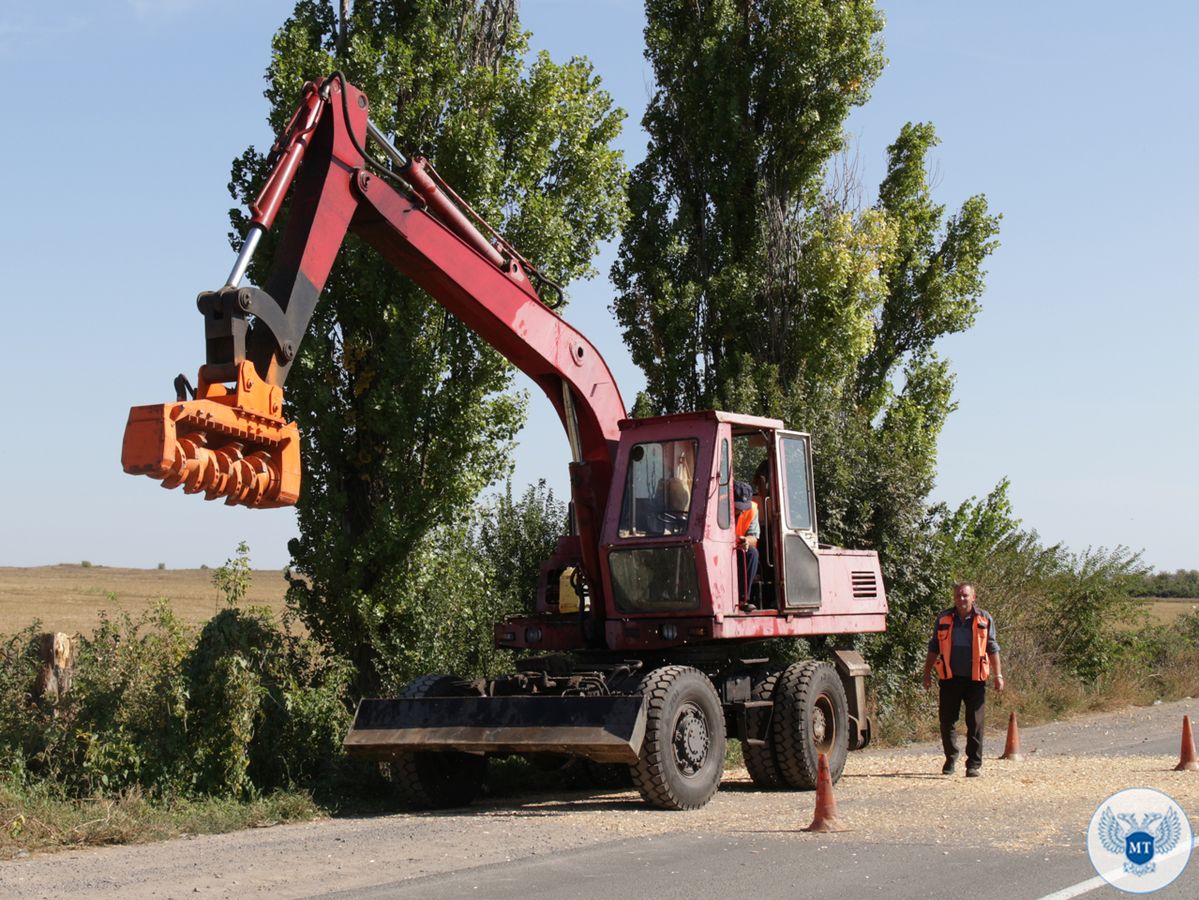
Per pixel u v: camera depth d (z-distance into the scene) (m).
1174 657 30.06
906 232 27.94
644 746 11.59
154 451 8.63
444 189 12.96
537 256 15.66
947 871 8.48
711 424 13.20
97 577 113.31
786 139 24.59
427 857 9.35
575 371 13.62
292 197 11.16
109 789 11.78
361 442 15.47
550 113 16.09
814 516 14.67
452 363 15.53
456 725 12.01
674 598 13.00
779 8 24.28
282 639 13.96
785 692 13.73
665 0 25.62
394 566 15.07
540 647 13.67
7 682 12.91
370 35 15.88
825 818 10.28
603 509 13.77
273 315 9.98
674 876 8.40
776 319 24.31
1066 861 8.82
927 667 14.70
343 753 13.49
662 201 25.06
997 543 27.59
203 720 12.60
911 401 28.38
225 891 8.18
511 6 16.73
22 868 9.24
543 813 11.80
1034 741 19.00
